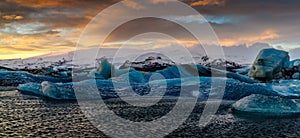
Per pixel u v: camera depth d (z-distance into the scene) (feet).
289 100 88.28
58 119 70.08
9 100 105.29
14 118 70.59
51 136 52.65
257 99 87.97
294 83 151.74
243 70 210.38
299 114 81.10
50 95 111.75
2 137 51.49
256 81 161.68
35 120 68.28
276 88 131.95
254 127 63.00
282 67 169.37
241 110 85.81
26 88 131.03
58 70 230.48
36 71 231.50
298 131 59.31
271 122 69.36
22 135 53.21
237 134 56.54
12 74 186.39
